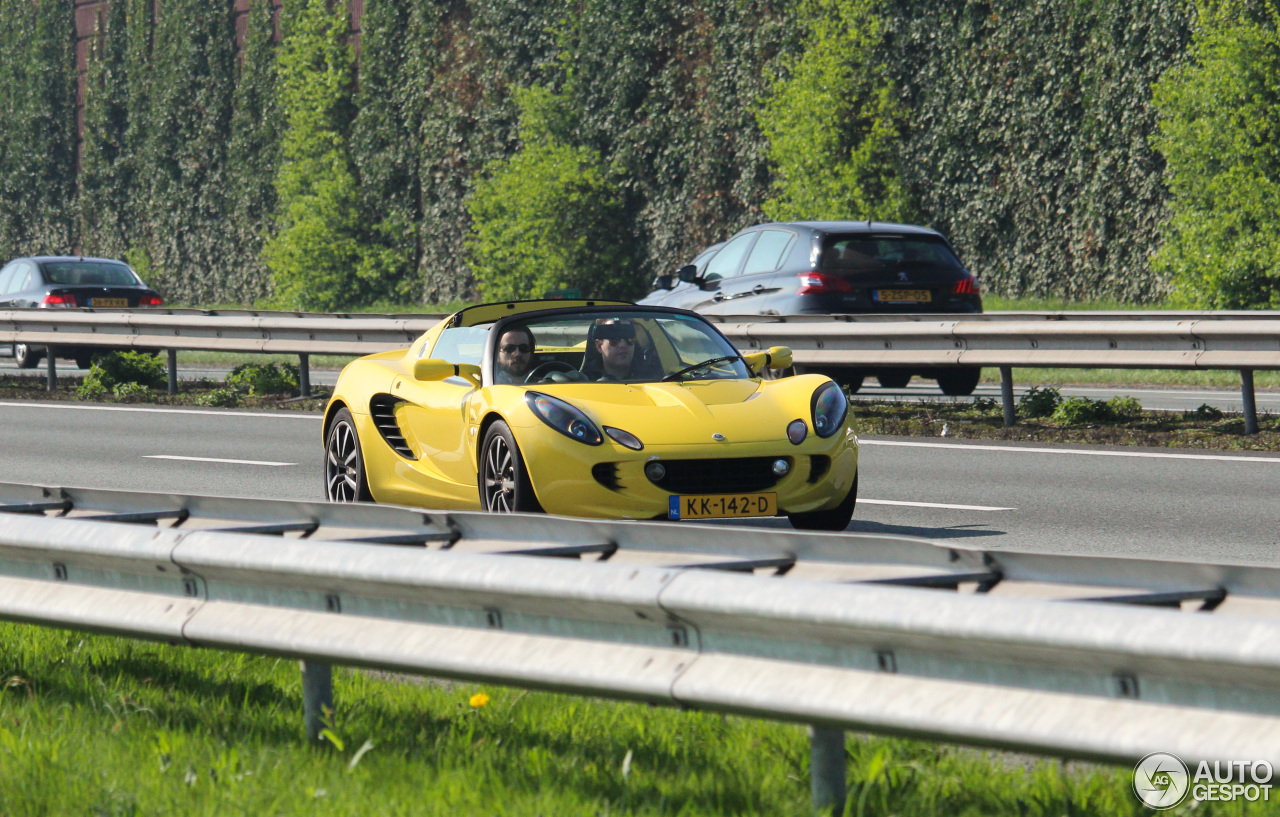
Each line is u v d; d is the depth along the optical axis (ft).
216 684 39.65
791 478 59.52
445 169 370.32
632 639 28.14
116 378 168.14
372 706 36.76
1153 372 161.79
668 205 321.73
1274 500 73.51
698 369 65.82
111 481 90.33
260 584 33.09
